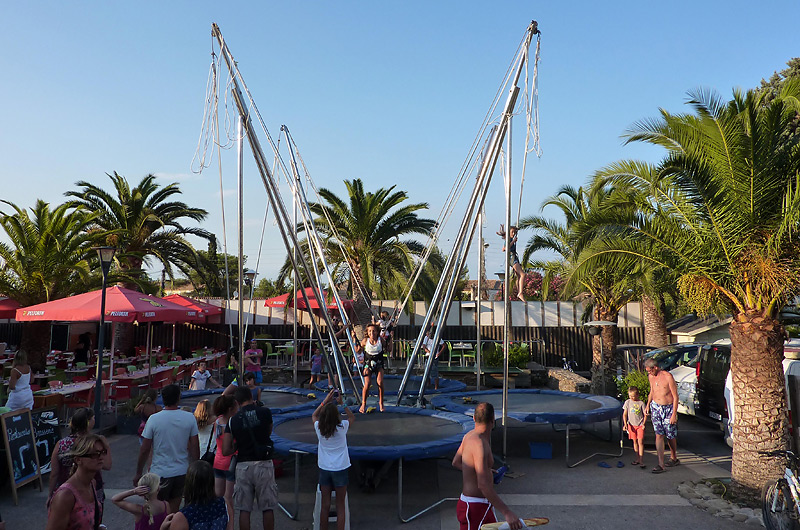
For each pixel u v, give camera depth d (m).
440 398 12.01
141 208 23.39
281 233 10.05
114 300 13.76
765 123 7.93
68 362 18.52
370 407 10.52
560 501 7.84
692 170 8.23
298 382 20.53
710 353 12.43
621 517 7.21
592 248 9.28
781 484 6.39
